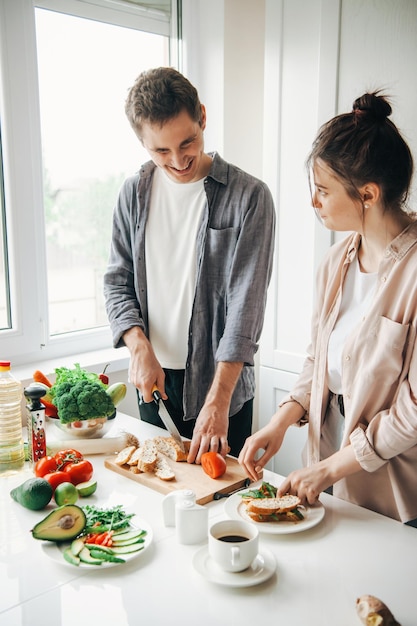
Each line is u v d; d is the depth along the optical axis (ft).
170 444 5.11
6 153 6.77
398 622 3.05
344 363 4.44
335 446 4.99
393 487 4.33
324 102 6.98
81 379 5.54
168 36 8.43
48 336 7.44
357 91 6.71
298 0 7.13
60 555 3.66
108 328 8.13
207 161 5.77
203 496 4.31
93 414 5.22
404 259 4.19
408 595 3.30
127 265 6.24
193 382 5.84
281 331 7.95
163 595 3.33
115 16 7.72
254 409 8.85
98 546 3.68
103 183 8.01
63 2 7.17
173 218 5.84
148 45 8.27
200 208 5.72
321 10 6.81
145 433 5.65
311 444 4.93
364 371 4.30
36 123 7.00
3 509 4.33
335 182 4.17
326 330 4.77
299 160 7.42
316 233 7.30
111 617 3.15
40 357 7.38
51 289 7.63
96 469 4.95
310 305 7.55
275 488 4.35
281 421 4.85
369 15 6.48
